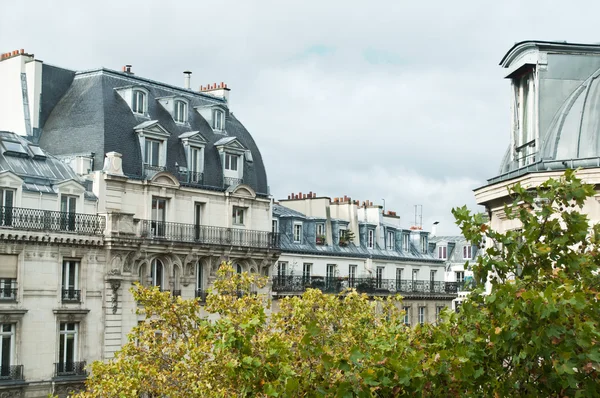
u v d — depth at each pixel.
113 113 63.22
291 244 79.81
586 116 31.84
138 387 35.38
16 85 64.50
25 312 54.28
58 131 63.72
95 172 59.62
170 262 63.31
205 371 32.81
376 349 24.91
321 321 39.91
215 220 67.69
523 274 20.94
